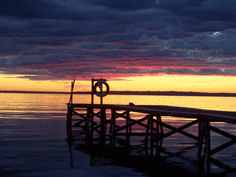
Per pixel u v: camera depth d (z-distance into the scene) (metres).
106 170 11.02
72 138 19.50
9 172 10.66
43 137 19.62
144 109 15.43
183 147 16.16
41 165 11.72
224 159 13.05
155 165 11.80
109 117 37.16
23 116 37.94
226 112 14.95
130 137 20.19
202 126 12.66
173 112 13.06
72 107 23.55
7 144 16.58
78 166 11.61
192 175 10.36
